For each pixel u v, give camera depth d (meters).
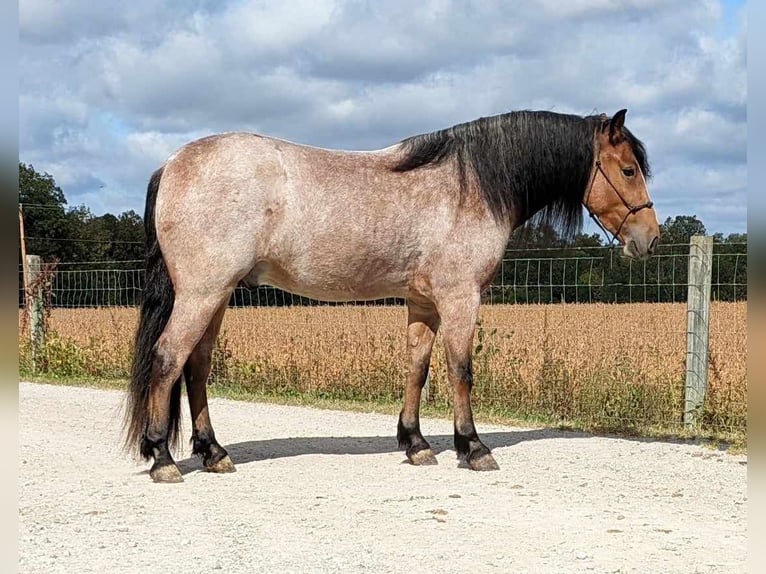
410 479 7.00
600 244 12.02
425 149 7.34
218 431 9.50
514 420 10.25
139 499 6.26
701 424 9.43
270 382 12.76
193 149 6.84
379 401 11.77
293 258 7.00
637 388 10.02
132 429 6.87
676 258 11.19
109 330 17.02
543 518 5.80
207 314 6.73
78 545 5.10
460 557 4.91
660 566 4.79
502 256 7.48
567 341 12.42
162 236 6.77
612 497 6.47
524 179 7.52
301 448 8.46
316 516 5.80
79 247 30.27
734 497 6.52
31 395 12.23
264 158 6.83
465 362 7.31
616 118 7.53
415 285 7.38
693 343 9.53
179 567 4.69
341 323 15.87
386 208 7.10
